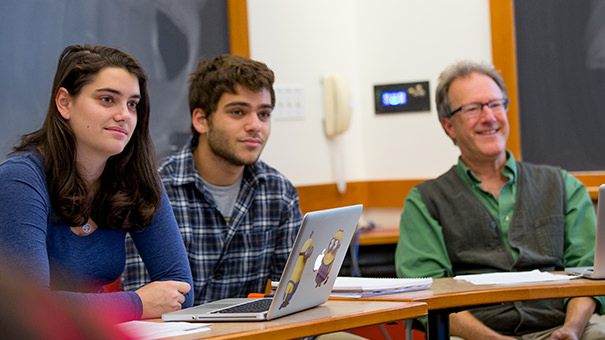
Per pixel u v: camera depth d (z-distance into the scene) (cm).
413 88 333
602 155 297
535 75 308
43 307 26
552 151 307
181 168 210
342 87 330
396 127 338
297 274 125
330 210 129
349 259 312
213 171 213
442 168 329
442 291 162
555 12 304
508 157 240
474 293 159
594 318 216
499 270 223
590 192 288
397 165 339
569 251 229
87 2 264
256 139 210
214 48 301
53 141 153
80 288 160
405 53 335
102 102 154
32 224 142
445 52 326
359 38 345
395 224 341
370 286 157
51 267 155
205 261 208
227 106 208
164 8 286
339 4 341
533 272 193
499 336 200
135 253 196
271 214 219
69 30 260
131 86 158
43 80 253
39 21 252
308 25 329
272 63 316
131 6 276
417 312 136
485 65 247
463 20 321
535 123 309
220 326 118
